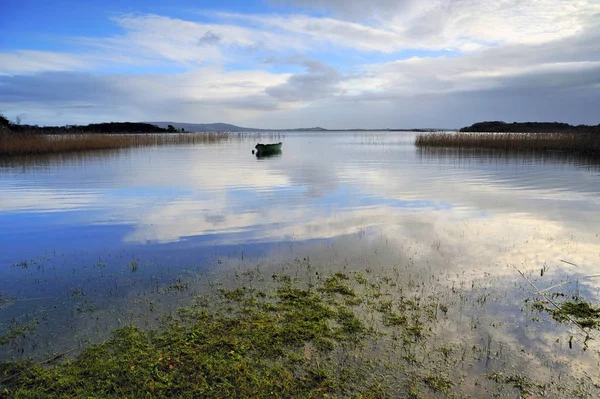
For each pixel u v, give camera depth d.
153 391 2.64
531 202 9.33
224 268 5.04
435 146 30.86
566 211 8.34
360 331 3.45
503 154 23.62
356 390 2.71
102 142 28.86
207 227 7.13
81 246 6.10
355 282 4.54
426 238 6.33
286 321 3.61
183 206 9.02
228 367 2.90
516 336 3.40
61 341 3.30
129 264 5.25
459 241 6.16
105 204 9.27
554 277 4.72
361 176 14.31
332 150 31.17
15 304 4.04
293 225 7.22
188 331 3.42
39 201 9.64
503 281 4.59
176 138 42.41
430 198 9.88
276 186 11.95
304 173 15.26
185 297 4.16
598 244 6.00
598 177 13.59
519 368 2.97
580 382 2.82
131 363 2.94
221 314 3.76
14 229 7.10
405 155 24.17
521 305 3.97
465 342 3.30
